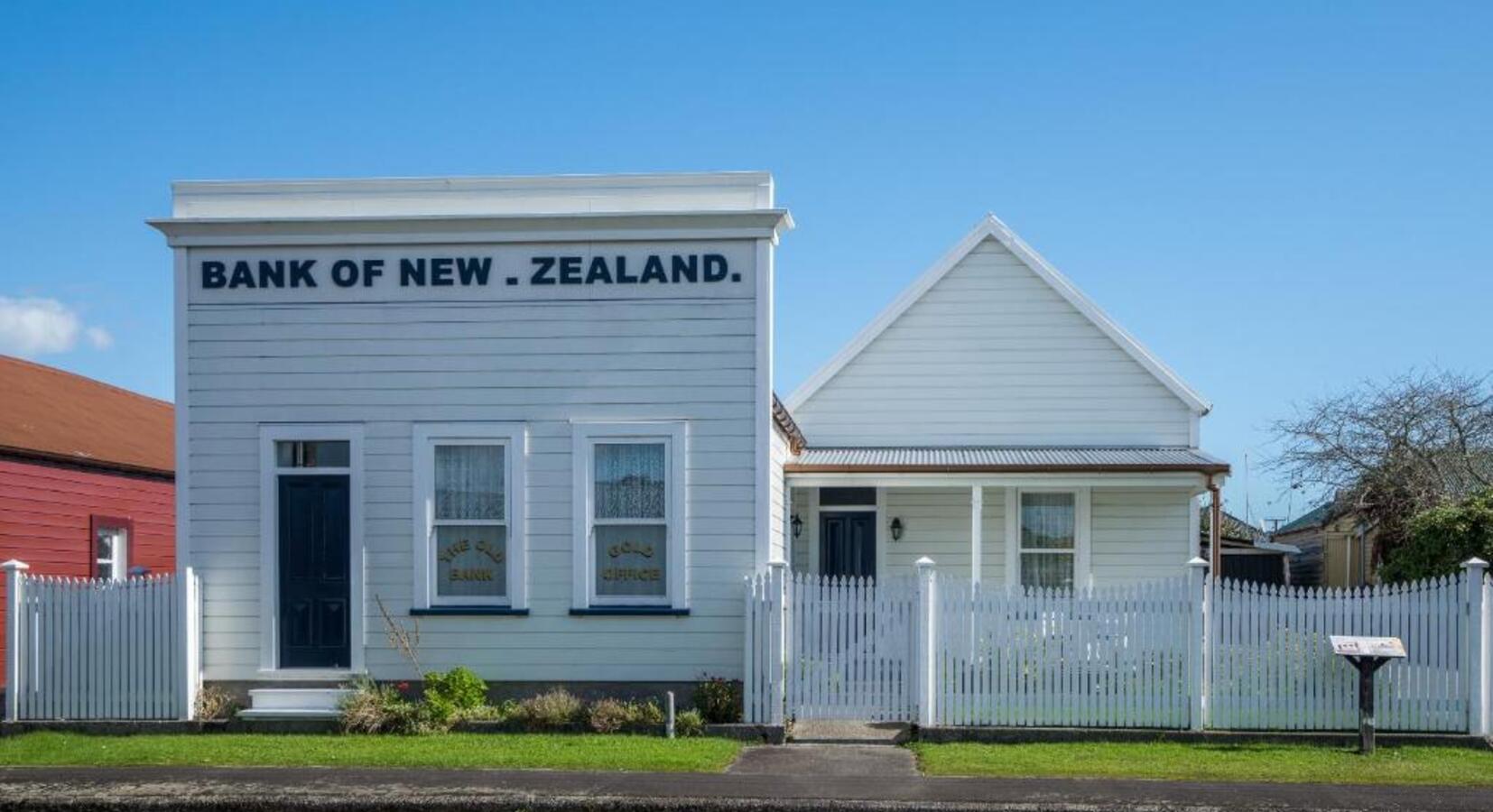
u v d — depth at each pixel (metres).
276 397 16.06
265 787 12.42
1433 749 14.03
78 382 27.17
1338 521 31.12
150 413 28.19
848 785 12.43
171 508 25.14
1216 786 12.36
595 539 15.93
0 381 24.06
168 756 13.77
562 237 15.96
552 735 14.88
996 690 14.85
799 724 15.11
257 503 16.03
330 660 16.00
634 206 16.03
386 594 15.93
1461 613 14.43
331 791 12.23
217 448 16.08
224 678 15.94
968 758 13.59
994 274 22.56
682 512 15.77
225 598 15.98
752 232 15.82
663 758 13.43
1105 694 14.78
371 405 16.02
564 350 15.94
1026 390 22.39
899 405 22.55
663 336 15.87
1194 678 14.66
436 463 16.06
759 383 15.77
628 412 15.86
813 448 22.39
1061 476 19.83
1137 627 14.78
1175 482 19.78
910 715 15.02
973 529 19.88
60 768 13.34
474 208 16.12
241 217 16.06
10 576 15.70
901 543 21.84
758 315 15.80
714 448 15.79
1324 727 14.58
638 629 15.76
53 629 15.71
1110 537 21.39
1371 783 12.47
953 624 14.96
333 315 16.06
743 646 15.65
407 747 14.12
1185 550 21.25
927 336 22.59
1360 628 14.59
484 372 15.98
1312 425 27.14
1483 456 25.52
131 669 15.61
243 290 16.12
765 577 15.18
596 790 12.19
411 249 16.08
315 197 16.23
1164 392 22.20
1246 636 14.70
